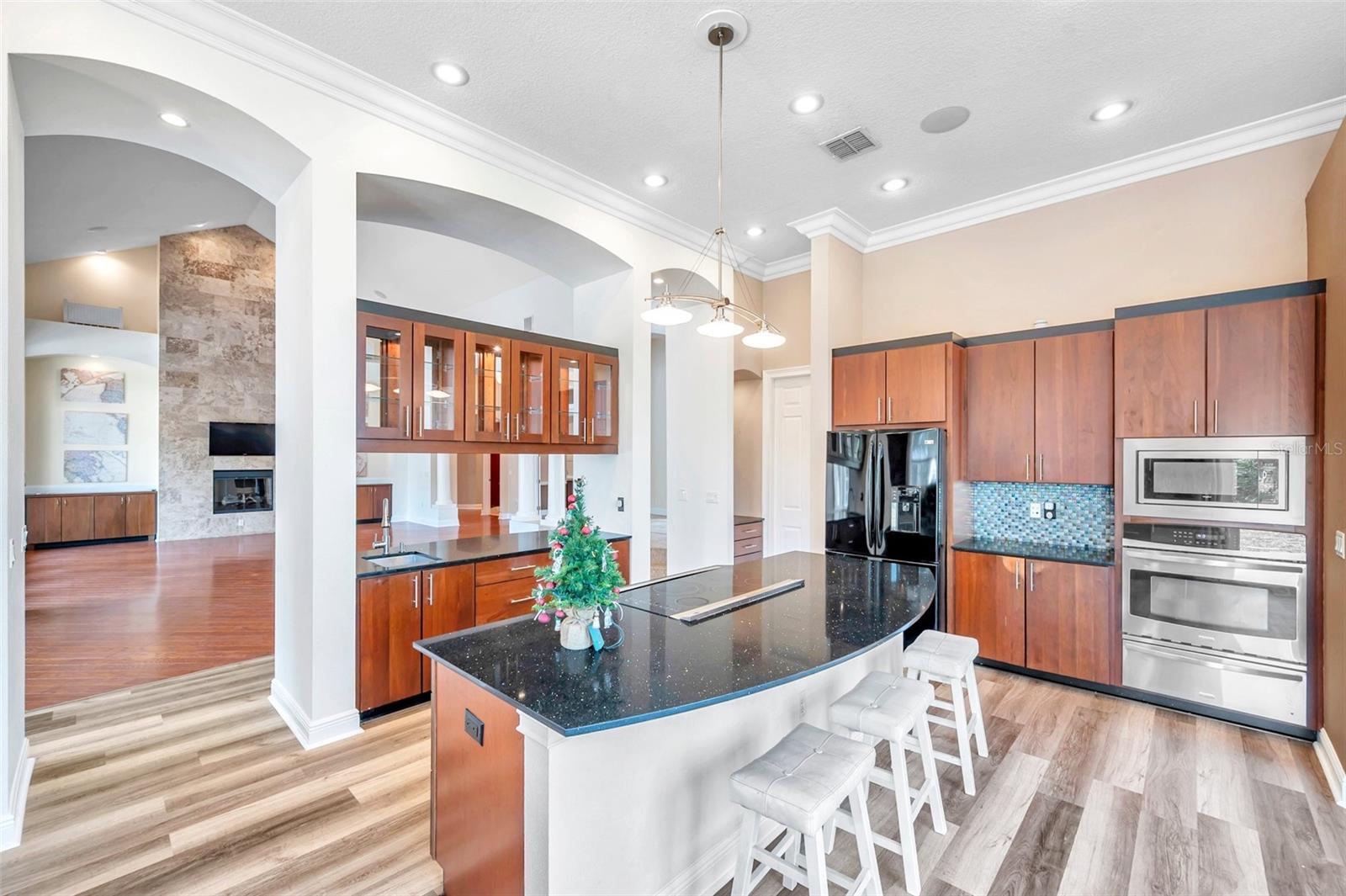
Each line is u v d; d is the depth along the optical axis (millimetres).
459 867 1759
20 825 2105
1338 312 2504
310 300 2727
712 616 2109
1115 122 3127
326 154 2748
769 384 5672
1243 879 1894
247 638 4246
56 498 7910
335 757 2611
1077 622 3363
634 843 1647
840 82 2793
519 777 1510
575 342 4047
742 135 3271
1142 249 3566
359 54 2627
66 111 2467
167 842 2053
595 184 3842
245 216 7344
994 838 2105
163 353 8297
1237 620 2896
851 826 1770
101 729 2873
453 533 8812
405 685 3059
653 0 2285
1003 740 2805
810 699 2303
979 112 3041
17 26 2031
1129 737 2811
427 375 3260
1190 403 3041
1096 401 3455
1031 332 3699
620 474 4312
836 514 4156
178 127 2629
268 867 1938
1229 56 2586
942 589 3770
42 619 4691
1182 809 2254
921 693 2074
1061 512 3846
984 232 4184
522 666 1631
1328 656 2600
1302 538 2746
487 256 7938
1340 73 2703
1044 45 2521
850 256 4625
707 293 5148
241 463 8977
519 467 8258
